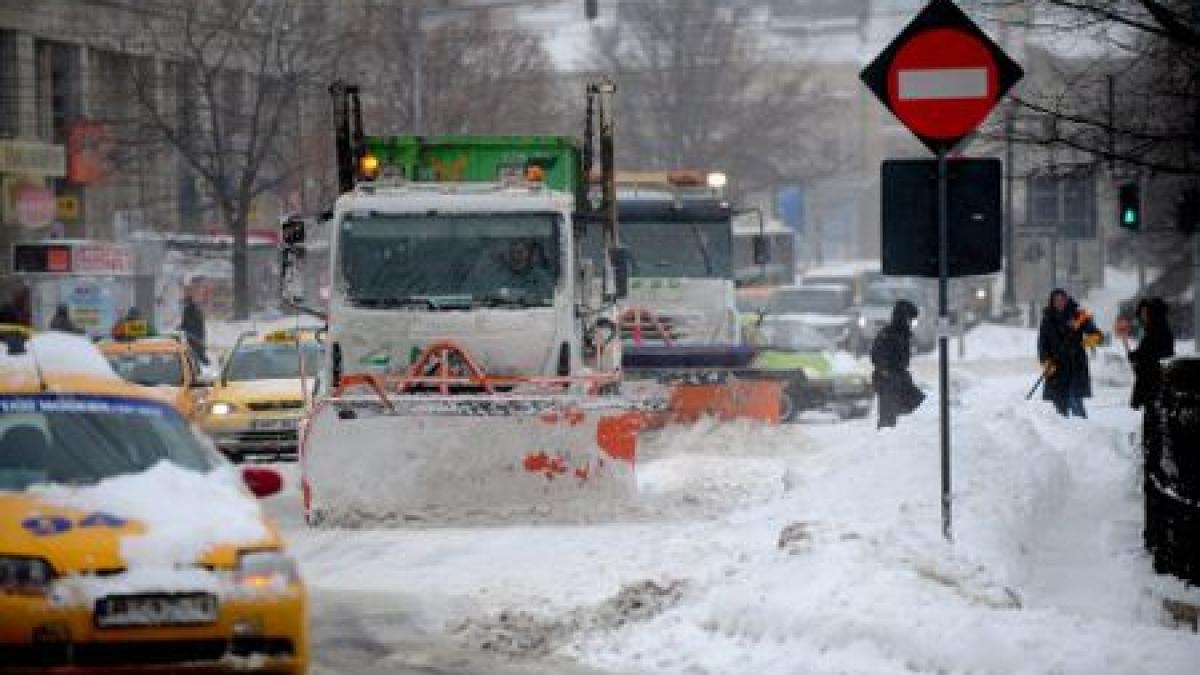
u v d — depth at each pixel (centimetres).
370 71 19462
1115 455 6588
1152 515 4059
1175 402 3719
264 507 5712
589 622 3469
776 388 7669
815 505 4712
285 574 2473
